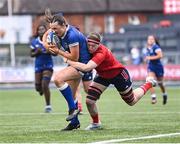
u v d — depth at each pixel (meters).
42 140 24.84
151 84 29.45
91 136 25.91
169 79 93.19
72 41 27.66
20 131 29.14
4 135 27.11
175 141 23.86
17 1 164.75
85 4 172.12
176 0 128.25
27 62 108.38
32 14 163.88
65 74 28.00
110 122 33.44
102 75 28.31
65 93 28.02
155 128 29.27
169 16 161.38
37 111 44.59
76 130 28.55
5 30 152.75
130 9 171.88
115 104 51.44
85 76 35.94
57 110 45.38
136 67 92.62
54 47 27.81
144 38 118.19
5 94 71.69
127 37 118.88
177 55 103.50
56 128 30.67
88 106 28.70
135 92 29.14
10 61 113.31
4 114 41.69
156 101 52.81
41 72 44.53
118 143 23.38
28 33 157.25
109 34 119.81
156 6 172.25
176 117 36.41
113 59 28.30
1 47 145.38
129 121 34.00
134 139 24.58
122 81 28.47
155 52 51.41
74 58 27.78
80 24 171.62
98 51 28.02
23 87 87.88
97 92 28.58
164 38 118.81
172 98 59.38
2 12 158.62
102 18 171.50
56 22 27.48
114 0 173.00
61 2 171.50
